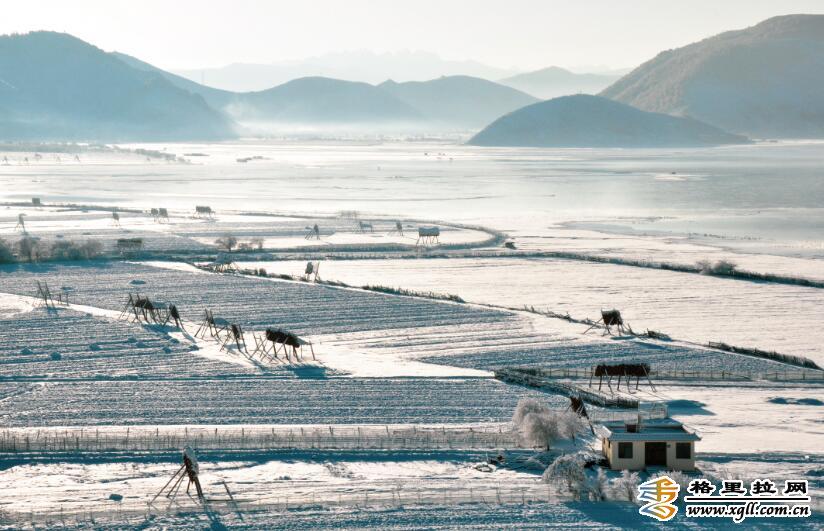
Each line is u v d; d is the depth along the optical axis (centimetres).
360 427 5900
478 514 4588
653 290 10925
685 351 8088
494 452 5541
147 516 4538
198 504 4684
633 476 4916
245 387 6894
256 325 9019
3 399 6538
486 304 10131
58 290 10625
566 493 4872
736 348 8131
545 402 6550
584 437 5847
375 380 7106
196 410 6306
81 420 6066
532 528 4431
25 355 7769
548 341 8450
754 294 10681
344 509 4638
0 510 4562
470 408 6425
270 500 4747
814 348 8281
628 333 8750
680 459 5253
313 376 7219
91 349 7988
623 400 6506
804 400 6650
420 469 5247
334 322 9156
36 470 5159
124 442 5566
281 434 5722
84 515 4512
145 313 9144
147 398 6588
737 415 6319
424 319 9288
